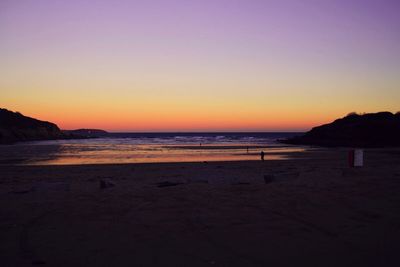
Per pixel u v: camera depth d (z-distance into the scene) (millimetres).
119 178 19438
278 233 6719
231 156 46625
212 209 8852
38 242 6352
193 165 30875
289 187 11898
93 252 5789
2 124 120812
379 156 42188
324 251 5688
